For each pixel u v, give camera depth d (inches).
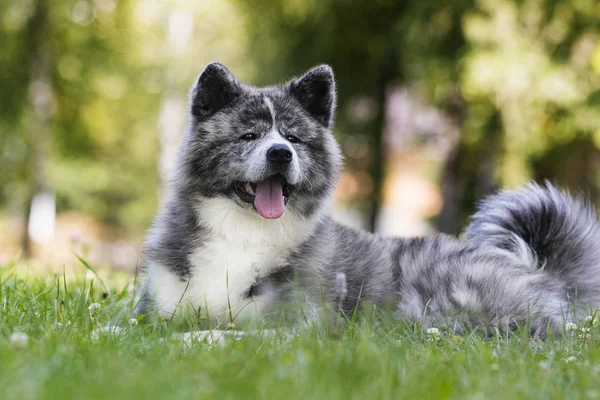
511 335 247.4
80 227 1421.0
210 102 266.8
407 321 259.4
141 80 1087.6
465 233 311.9
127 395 147.2
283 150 245.4
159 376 160.6
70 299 262.8
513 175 657.6
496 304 259.8
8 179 1082.1
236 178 250.4
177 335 212.1
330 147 273.4
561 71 622.2
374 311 248.5
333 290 255.8
